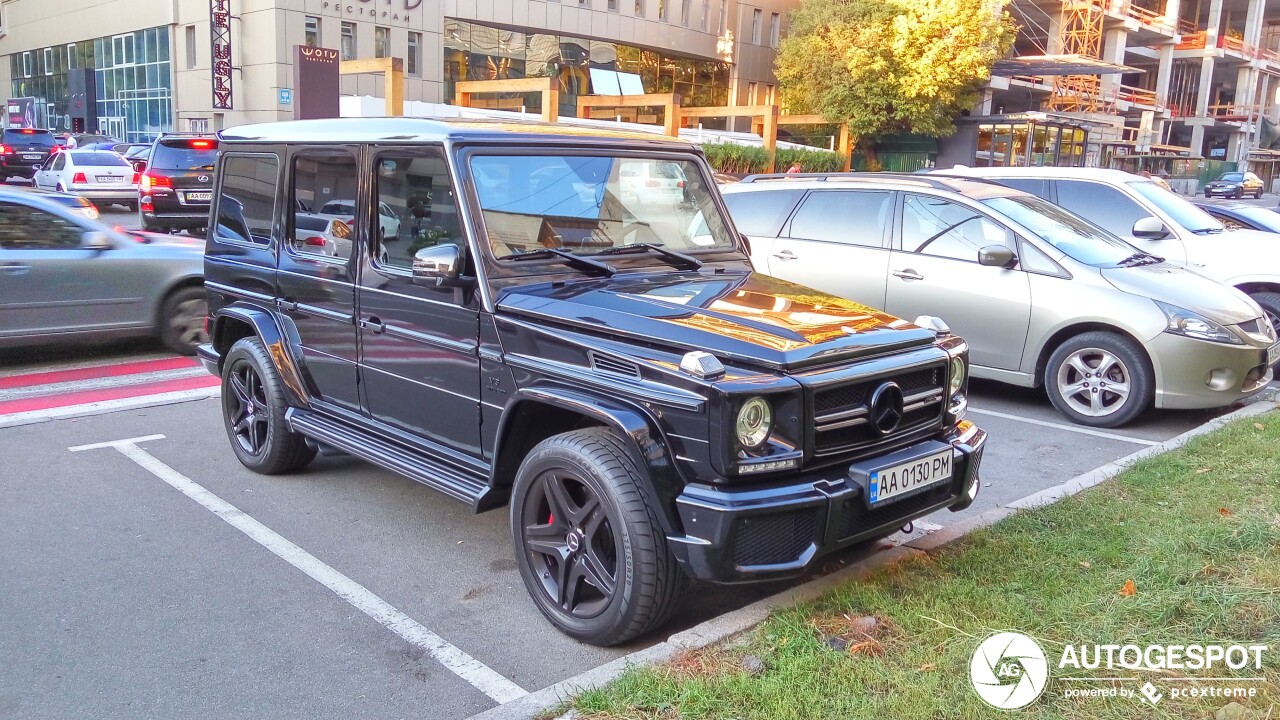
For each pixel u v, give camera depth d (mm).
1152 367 6930
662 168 4852
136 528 4949
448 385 4273
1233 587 3881
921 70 34312
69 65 45219
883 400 3656
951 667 3330
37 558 4562
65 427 6734
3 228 8023
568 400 3598
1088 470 6148
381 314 4594
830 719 3014
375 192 4586
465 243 4086
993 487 5793
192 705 3348
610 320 3734
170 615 4012
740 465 3277
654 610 3480
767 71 50000
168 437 6547
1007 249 7332
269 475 5789
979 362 7660
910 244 7973
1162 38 55500
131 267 8555
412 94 35938
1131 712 3086
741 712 3068
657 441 3416
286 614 4039
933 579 4074
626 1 42844
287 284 5238
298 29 32781
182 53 36812
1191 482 5309
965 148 39219
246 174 5586
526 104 40094
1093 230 7930
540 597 3891
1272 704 3102
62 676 3525
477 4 37625
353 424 4961
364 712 3316
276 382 5406
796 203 8758
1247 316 7059
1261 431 6359
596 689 3236
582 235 4422
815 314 3963
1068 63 36594
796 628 3602
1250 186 49906
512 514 3916
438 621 3992
